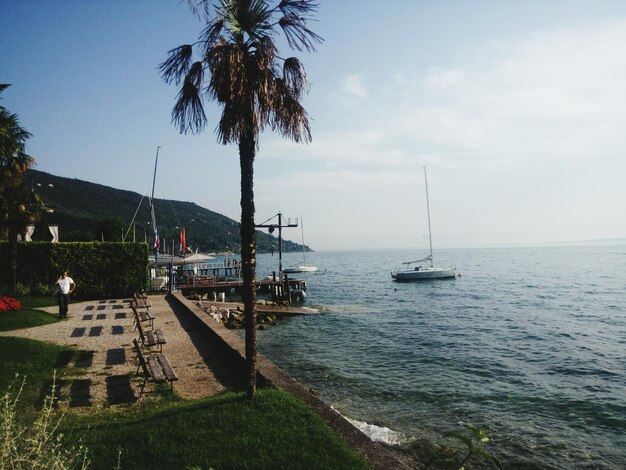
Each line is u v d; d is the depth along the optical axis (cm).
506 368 1708
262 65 728
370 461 578
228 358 1184
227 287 4122
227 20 749
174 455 577
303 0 753
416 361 1802
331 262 17888
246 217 768
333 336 2352
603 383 1521
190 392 910
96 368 1088
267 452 587
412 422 1126
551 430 1102
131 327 1673
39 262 2605
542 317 3062
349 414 1170
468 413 1209
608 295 4409
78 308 2228
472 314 3203
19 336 1436
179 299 2391
